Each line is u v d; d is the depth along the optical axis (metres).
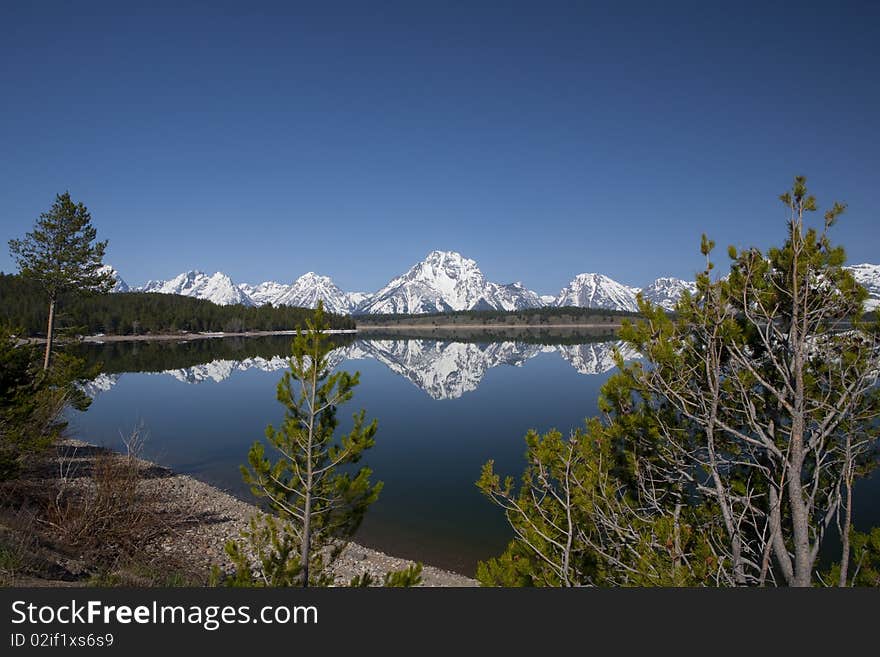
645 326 6.12
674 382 5.80
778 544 4.75
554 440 6.42
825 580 5.49
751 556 6.14
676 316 6.24
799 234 5.20
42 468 16.39
